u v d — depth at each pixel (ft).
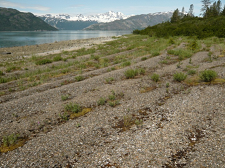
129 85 42.14
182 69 53.98
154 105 31.32
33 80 53.36
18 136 24.45
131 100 34.12
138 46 115.65
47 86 46.06
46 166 18.19
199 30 149.69
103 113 29.76
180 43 115.14
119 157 18.65
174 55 77.51
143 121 26.22
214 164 16.48
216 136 20.75
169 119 25.89
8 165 18.69
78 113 30.35
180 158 17.87
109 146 20.77
